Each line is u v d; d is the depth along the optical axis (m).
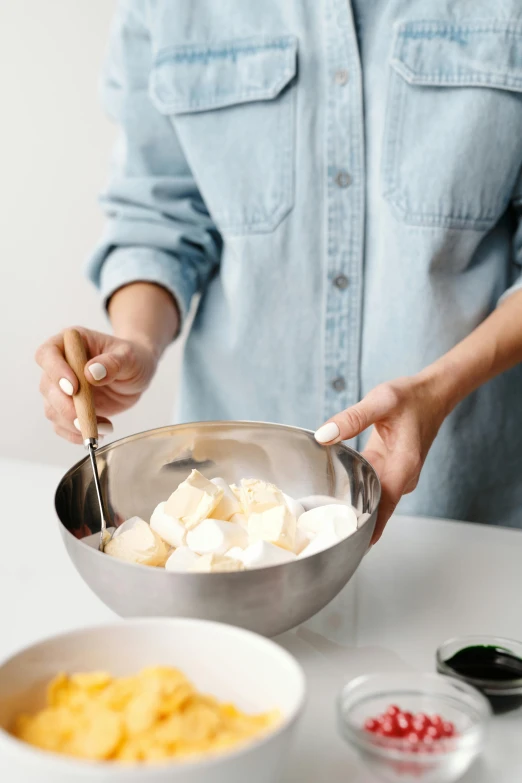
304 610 0.71
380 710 0.63
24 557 0.95
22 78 2.08
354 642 0.79
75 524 0.83
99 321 2.24
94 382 0.94
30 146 2.13
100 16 2.02
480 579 0.91
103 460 0.88
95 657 0.62
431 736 0.58
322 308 1.27
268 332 1.29
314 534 0.81
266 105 1.22
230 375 1.34
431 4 1.16
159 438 0.91
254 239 1.25
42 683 0.60
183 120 1.26
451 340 1.23
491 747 0.64
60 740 0.55
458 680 0.64
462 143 1.16
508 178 1.20
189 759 0.50
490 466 1.33
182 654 0.62
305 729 0.67
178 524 0.80
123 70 1.32
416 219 1.19
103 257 1.35
